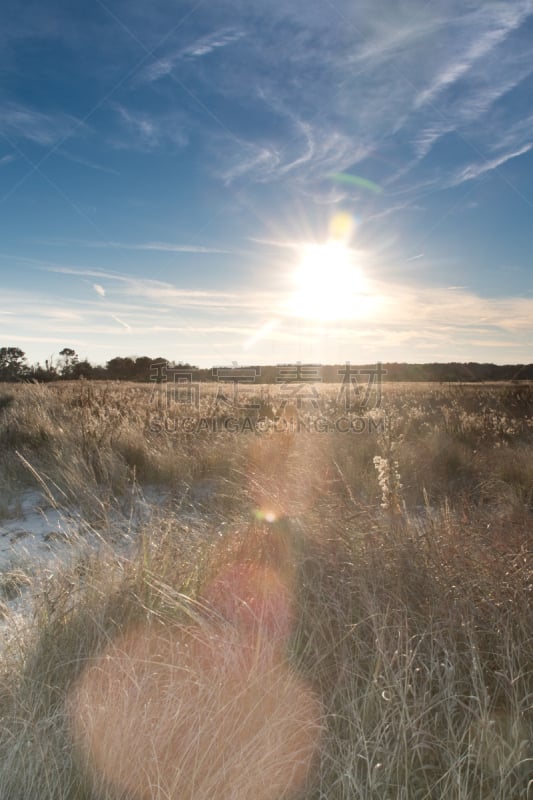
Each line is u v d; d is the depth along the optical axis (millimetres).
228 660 2424
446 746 2125
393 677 2273
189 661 2533
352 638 2656
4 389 18156
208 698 2250
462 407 14469
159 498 6926
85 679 2461
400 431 9852
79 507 6246
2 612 3338
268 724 2141
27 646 2732
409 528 3689
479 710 2225
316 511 4234
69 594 3072
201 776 2008
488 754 2066
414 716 2197
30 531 5625
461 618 2664
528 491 6562
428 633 2541
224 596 3053
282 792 1970
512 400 15727
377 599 2830
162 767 2021
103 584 3148
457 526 3754
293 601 2924
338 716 2160
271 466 7609
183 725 2164
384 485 4852
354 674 2416
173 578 3262
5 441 9008
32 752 2094
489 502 6395
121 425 9469
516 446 9211
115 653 2549
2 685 2490
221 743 2098
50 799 1926
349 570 3166
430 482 7066
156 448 8656
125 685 2357
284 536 3475
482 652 2572
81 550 3988
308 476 6738
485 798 1977
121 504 6500
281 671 2445
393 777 2025
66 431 8953
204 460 8164
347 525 3707
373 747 2086
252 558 3406
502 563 3225
